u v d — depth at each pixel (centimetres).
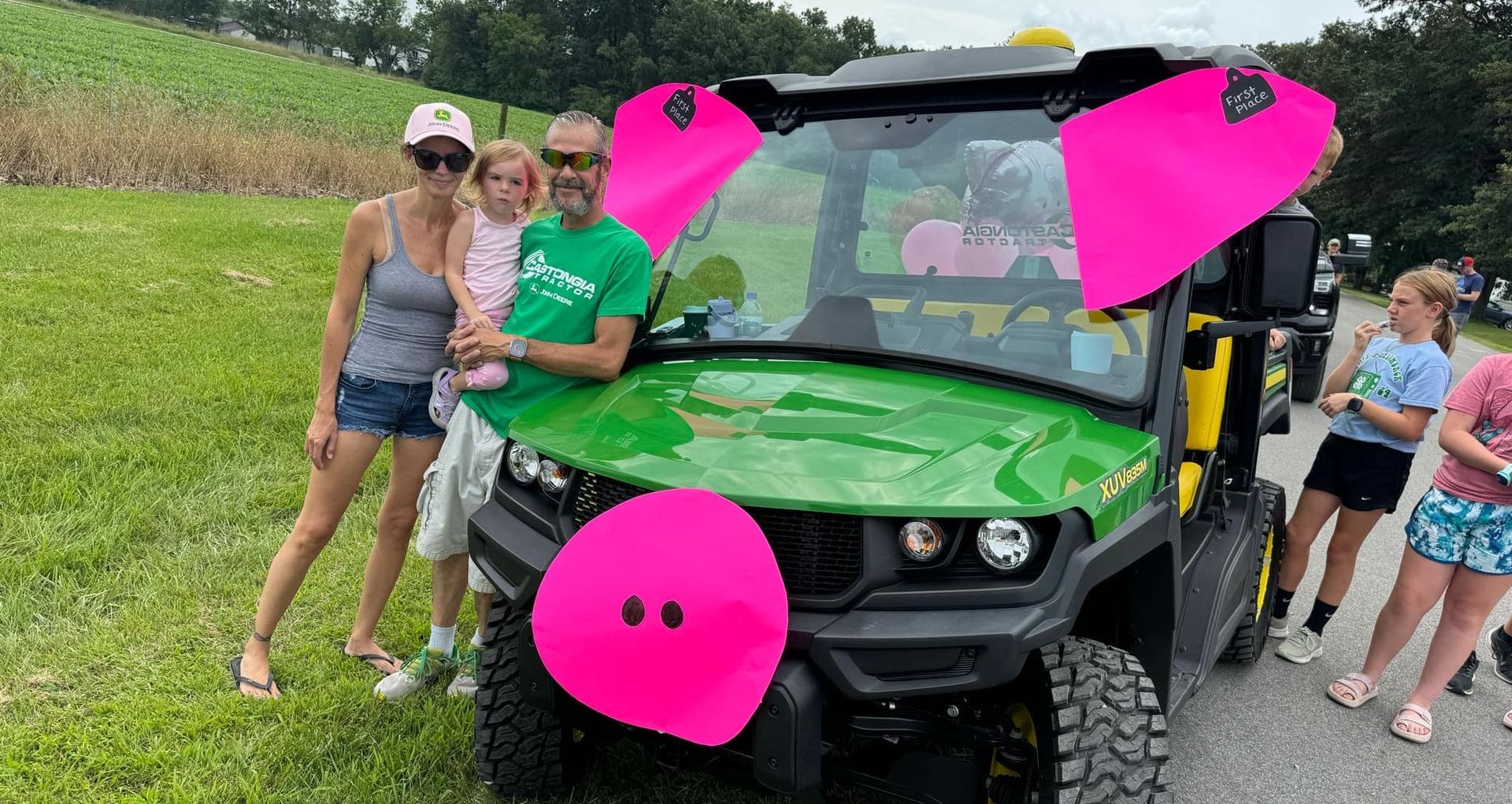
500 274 319
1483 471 371
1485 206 3784
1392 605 402
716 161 345
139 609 383
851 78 332
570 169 294
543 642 231
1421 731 385
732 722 211
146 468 504
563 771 293
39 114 1477
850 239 318
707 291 330
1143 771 222
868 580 214
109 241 1080
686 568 215
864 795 303
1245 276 301
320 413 331
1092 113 277
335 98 4656
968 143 301
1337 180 4878
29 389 600
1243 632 420
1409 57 4491
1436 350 414
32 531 425
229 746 306
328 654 366
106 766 292
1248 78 262
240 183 1661
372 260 327
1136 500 240
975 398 265
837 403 257
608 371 302
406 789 294
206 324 812
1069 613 213
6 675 334
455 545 326
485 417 308
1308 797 340
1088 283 267
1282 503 448
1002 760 238
